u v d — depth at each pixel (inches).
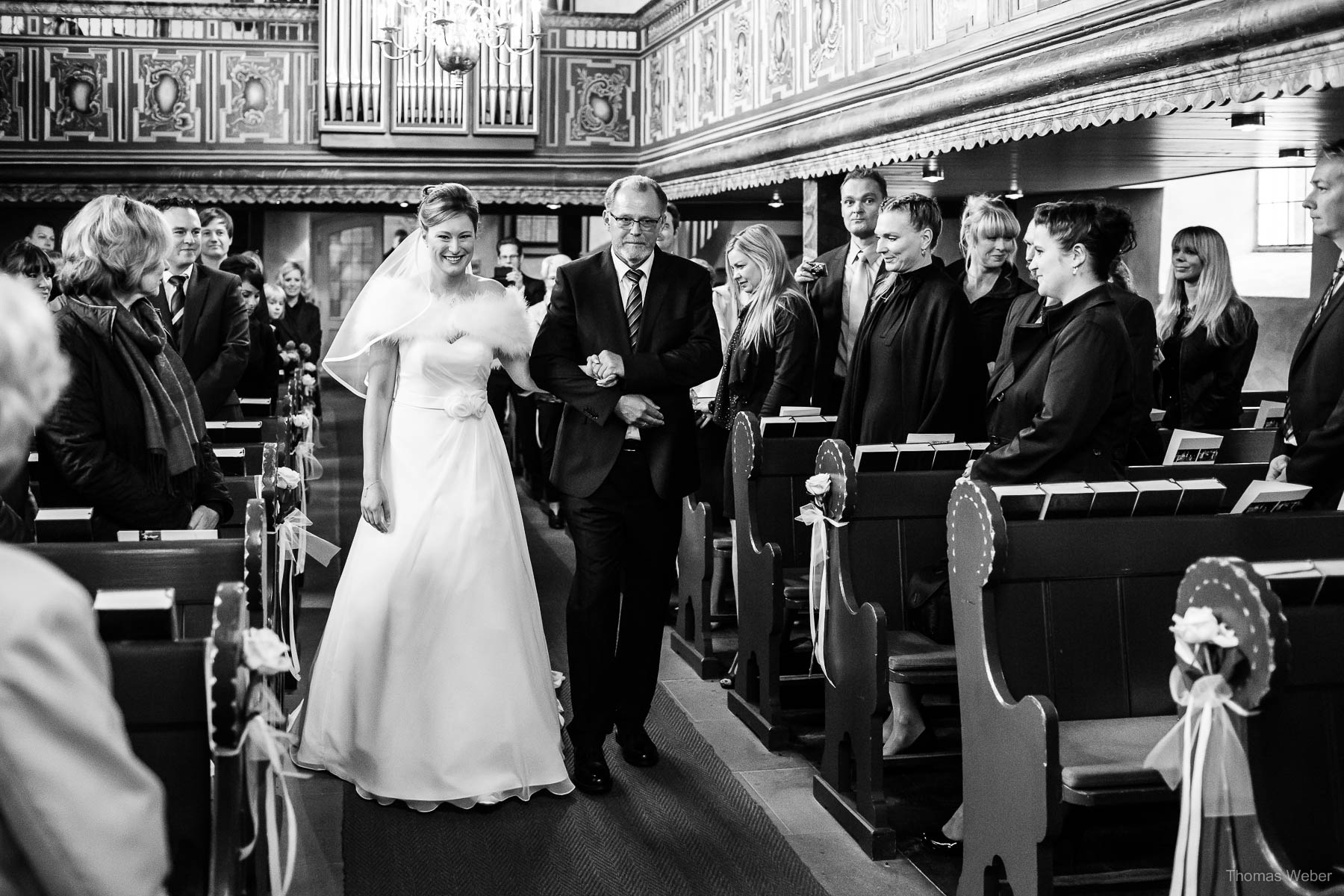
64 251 131.4
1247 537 123.3
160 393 131.3
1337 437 137.4
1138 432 190.9
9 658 45.0
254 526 116.9
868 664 139.5
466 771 147.4
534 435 374.0
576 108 518.6
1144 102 195.3
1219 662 88.4
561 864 134.2
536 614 158.7
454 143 511.2
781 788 158.7
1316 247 369.7
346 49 499.5
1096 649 121.3
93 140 499.2
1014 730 111.0
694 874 132.6
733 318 267.3
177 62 502.0
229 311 224.1
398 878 129.8
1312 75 161.6
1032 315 183.0
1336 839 98.2
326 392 677.3
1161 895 121.3
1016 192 426.0
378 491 149.9
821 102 324.5
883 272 193.2
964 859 122.4
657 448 155.3
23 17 493.7
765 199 513.7
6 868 46.5
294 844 86.7
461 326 152.1
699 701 196.4
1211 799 87.7
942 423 174.4
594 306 157.2
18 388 49.2
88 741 46.5
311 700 156.6
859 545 155.7
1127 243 147.4
